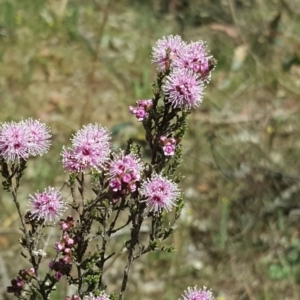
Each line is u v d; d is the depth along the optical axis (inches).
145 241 195.3
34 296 93.6
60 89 271.7
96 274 91.0
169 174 91.5
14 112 254.7
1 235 198.8
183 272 195.6
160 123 92.0
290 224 210.8
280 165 238.1
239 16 329.4
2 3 326.6
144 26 326.6
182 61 88.3
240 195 216.4
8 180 89.8
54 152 230.2
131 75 288.8
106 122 257.8
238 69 291.4
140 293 188.1
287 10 343.6
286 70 294.0
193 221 211.2
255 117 262.5
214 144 247.1
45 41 301.1
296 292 193.8
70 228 89.6
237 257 200.2
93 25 323.0
